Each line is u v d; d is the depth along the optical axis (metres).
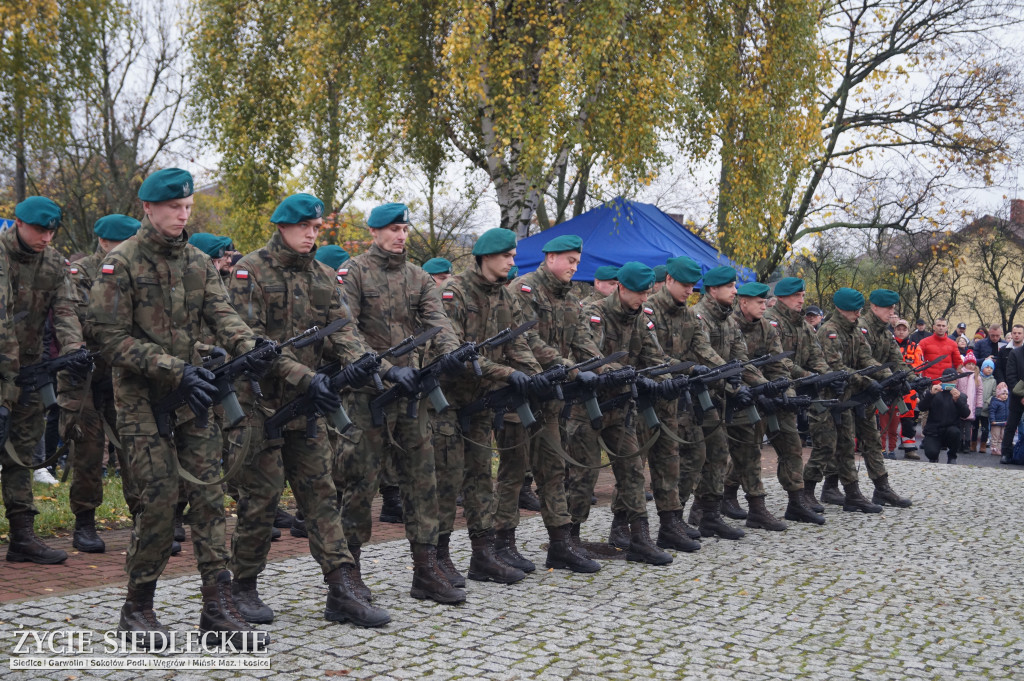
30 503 6.27
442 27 16.39
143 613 4.58
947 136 21.81
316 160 18.31
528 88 15.70
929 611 5.75
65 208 23.50
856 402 9.38
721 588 6.15
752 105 16.83
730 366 7.61
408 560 6.62
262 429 4.84
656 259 13.65
